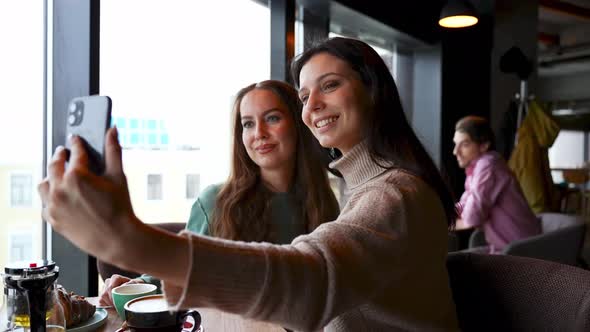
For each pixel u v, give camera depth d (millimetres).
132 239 530
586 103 9805
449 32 4477
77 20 1804
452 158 4504
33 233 1908
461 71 4645
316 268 644
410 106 4578
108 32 2064
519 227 2688
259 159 1574
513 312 1057
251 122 1581
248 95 1587
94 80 1807
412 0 3986
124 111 2143
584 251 5414
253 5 2711
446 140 4465
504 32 4777
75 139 532
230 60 2598
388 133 922
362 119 936
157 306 882
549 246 2475
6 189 1843
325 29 3352
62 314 924
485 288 1111
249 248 631
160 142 2289
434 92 4453
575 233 2568
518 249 2389
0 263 1851
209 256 583
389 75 947
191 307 592
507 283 1076
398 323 834
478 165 2768
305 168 1620
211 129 2508
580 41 7867
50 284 849
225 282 586
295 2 2939
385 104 925
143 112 2213
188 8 2377
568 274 999
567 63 8578
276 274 611
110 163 519
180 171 2385
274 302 613
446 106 4469
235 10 2615
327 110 936
